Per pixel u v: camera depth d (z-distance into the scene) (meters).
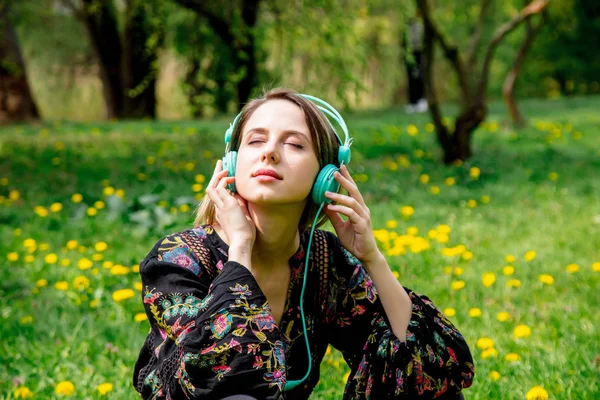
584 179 8.56
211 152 11.26
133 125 16.31
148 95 21.67
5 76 18.41
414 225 6.35
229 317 1.75
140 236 6.00
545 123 14.22
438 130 9.91
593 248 5.46
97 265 5.04
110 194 7.32
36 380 3.18
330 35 8.93
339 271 2.10
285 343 2.03
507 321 3.85
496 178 8.75
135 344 3.57
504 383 2.98
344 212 1.94
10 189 8.25
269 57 11.65
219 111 20.97
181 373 1.75
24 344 3.61
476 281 4.61
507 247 5.54
